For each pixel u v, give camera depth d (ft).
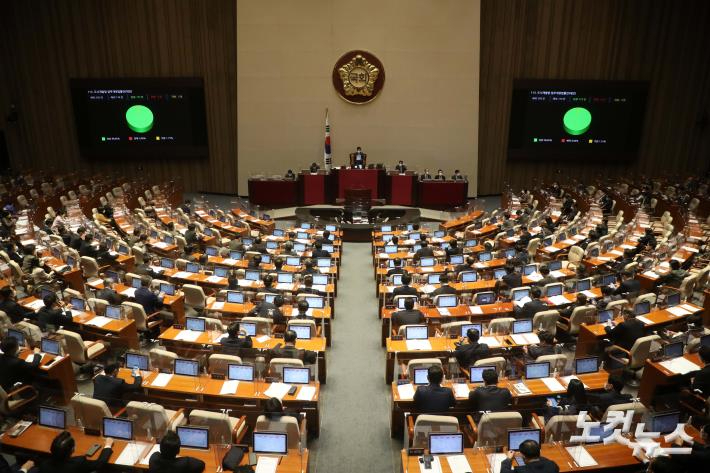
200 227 59.06
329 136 83.05
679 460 19.31
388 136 85.71
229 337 28.07
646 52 83.51
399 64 83.20
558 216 67.10
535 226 61.21
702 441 20.58
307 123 85.35
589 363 26.68
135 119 86.38
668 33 82.79
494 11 82.28
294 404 25.12
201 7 82.84
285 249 50.98
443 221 72.95
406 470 19.76
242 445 20.65
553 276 42.01
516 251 48.29
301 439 21.33
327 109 84.74
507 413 21.07
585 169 89.45
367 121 85.20
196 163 90.38
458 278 41.60
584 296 34.65
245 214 70.74
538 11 82.33
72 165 90.58
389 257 49.96
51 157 90.12
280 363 25.48
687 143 87.04
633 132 85.20
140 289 35.86
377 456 25.36
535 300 34.14
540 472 17.46
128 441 21.31
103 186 79.46
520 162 89.20
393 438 26.76
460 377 26.99
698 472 18.98
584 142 85.87
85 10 83.71
